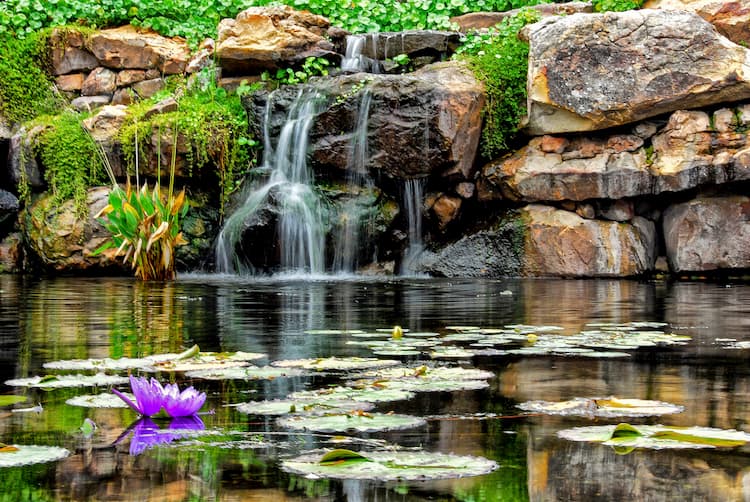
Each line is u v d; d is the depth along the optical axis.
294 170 11.77
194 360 4.36
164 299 7.91
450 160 11.22
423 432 2.85
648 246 10.94
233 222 11.49
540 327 5.83
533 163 11.03
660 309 7.04
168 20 13.89
